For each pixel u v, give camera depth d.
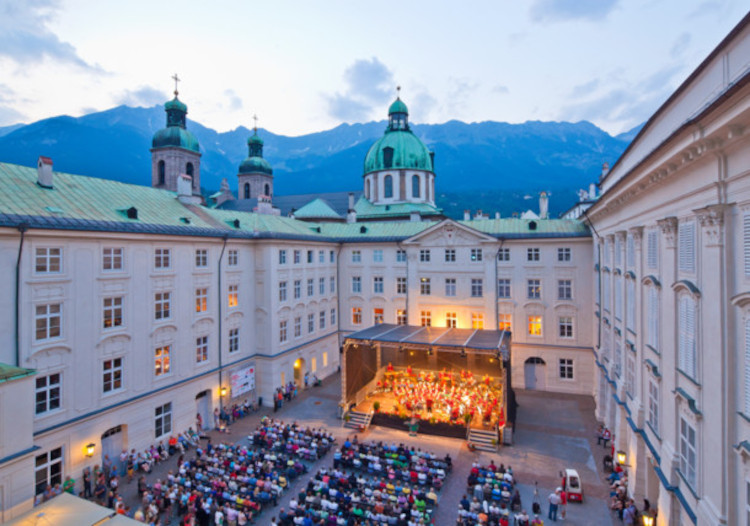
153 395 27.55
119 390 25.58
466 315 42.66
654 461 17.69
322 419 34.06
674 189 15.75
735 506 11.52
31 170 26.59
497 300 41.66
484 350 30.84
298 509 20.25
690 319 14.24
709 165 12.70
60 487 21.92
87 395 23.81
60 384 22.66
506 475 23.59
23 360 20.95
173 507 21.59
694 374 13.89
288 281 38.94
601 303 32.97
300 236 40.28
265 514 21.52
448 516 21.33
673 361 15.62
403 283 45.47
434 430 31.34
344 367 34.56
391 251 45.75
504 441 29.33
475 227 43.94
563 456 27.70
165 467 26.38
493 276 41.56
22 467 18.17
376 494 21.27
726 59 12.72
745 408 11.14
